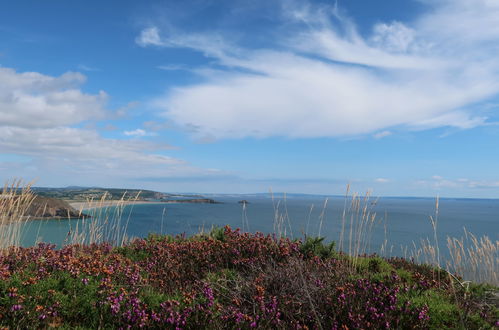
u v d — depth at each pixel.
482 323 4.36
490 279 8.28
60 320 4.12
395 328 4.30
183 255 7.23
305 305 4.82
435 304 4.73
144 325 4.11
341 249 8.21
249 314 4.63
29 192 8.01
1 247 6.80
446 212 143.88
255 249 7.29
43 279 4.95
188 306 4.48
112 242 9.26
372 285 5.09
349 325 4.35
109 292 4.52
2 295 4.29
